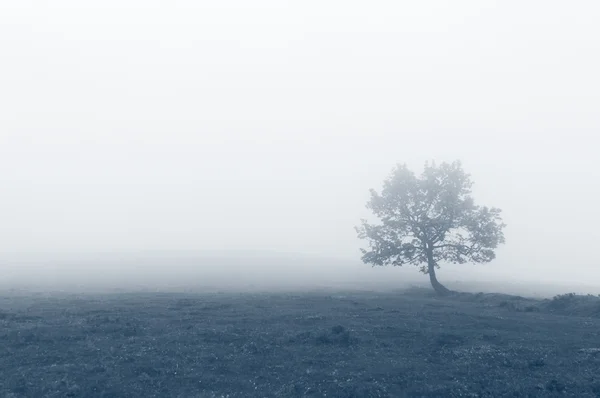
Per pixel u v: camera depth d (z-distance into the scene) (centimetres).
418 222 6178
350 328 2788
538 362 2058
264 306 3953
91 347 2230
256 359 2072
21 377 1778
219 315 3319
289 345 2344
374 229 6431
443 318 3272
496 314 3591
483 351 2242
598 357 2184
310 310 3656
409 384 1770
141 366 1923
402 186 6259
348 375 1861
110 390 1664
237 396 1639
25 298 4769
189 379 1797
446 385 1752
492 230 6062
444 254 6231
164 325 2838
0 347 2231
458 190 6156
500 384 1775
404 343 2434
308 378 1823
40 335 2458
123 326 2717
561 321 3241
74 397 1611
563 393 1702
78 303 4150
